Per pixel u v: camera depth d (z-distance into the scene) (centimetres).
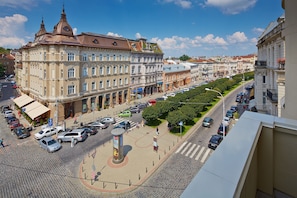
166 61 8919
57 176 1761
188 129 2964
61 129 2850
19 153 2209
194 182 206
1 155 2158
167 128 3031
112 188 1593
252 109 2833
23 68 4403
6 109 4031
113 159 2008
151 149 2306
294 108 522
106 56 4178
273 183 374
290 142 352
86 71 3772
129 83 4897
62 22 3362
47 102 3372
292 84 530
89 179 1716
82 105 3784
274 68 1958
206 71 10069
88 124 3153
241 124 359
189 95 4259
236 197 191
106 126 3092
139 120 3469
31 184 1639
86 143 2495
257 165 373
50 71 3259
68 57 3359
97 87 4022
